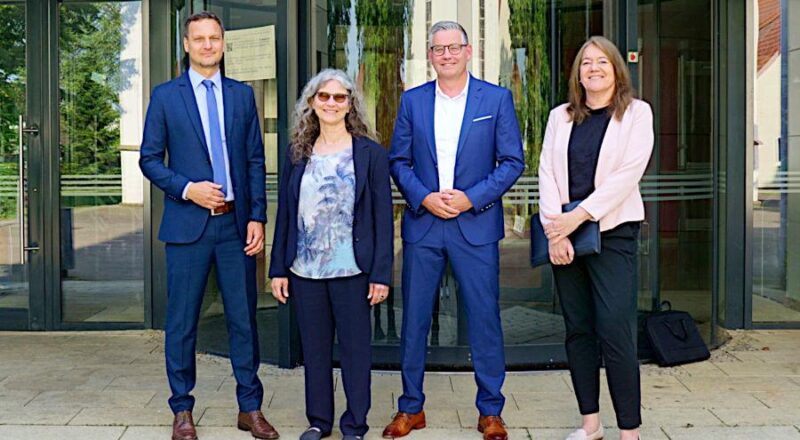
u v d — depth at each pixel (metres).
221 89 3.82
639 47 5.13
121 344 5.67
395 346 4.93
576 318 3.67
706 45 5.29
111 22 6.05
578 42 4.88
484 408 3.85
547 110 4.88
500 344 3.86
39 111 6.06
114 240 6.10
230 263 3.81
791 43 6.04
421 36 4.85
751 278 6.08
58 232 6.08
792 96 6.05
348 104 3.67
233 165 3.79
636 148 3.47
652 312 5.25
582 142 3.54
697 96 5.29
